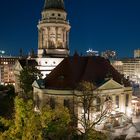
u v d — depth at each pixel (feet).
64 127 135.74
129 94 262.88
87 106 184.85
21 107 119.14
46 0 379.55
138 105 302.25
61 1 382.01
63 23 376.27
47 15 375.04
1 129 152.66
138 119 260.62
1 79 624.18
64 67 255.70
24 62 385.29
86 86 205.05
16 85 400.67
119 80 261.44
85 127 158.40
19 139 110.52
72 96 232.32
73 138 164.35
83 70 252.62
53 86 241.76
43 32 382.42
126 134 213.87
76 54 267.59
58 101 236.22
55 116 136.36
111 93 241.14
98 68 258.37
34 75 316.81
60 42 378.94
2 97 378.73
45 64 362.33
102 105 215.92
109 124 223.10
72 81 239.30
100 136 142.41
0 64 624.18
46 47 378.12
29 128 110.42
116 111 242.58
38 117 122.83
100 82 241.96
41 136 116.26
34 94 266.98
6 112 279.69
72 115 181.78
